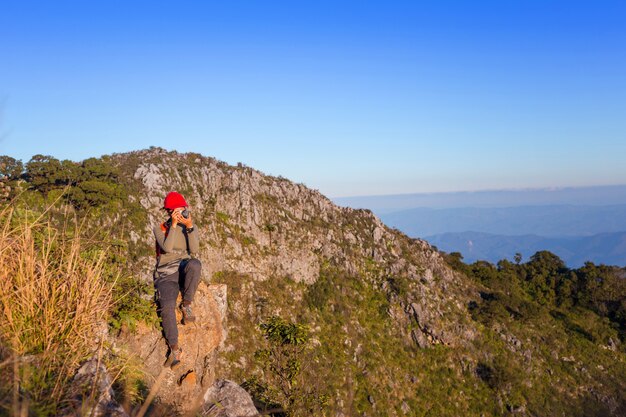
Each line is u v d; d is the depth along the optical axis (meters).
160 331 4.50
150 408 3.56
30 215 3.93
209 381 4.73
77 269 3.70
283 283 57.22
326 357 47.62
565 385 59.34
